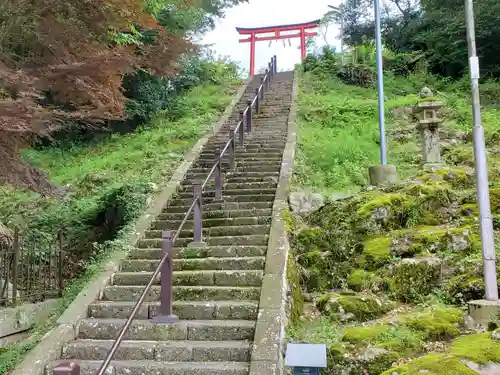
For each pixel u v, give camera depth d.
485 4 17.09
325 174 9.76
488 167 7.82
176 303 5.38
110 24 6.32
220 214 7.53
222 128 13.23
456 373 3.47
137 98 15.79
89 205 9.39
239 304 5.22
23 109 4.56
